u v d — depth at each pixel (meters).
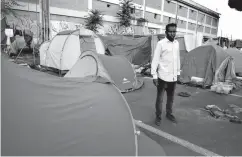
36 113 1.73
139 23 20.98
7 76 1.77
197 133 3.34
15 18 12.62
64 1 14.87
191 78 7.36
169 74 3.53
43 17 12.88
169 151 2.75
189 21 30.55
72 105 1.97
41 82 2.00
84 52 5.75
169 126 3.60
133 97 5.52
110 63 6.19
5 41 9.10
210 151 2.77
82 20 16.36
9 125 1.56
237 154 2.71
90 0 16.58
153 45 10.41
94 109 2.05
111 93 2.28
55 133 1.72
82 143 1.81
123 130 2.10
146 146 2.69
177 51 3.56
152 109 4.53
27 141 1.58
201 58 7.36
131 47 11.09
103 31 17.25
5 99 1.64
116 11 19.09
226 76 7.33
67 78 2.32
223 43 22.34
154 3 23.17
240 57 10.21
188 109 4.59
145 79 8.37
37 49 12.51
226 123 3.79
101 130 1.96
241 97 5.78
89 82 2.33
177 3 27.16
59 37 8.49
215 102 5.22
